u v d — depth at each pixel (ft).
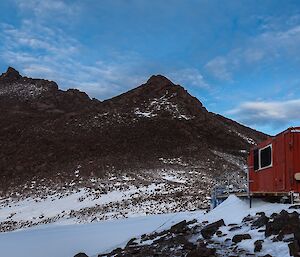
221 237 41.98
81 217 117.70
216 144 263.08
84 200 143.95
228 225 45.98
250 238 38.63
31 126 294.46
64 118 304.30
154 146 236.84
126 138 251.80
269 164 57.82
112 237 63.00
